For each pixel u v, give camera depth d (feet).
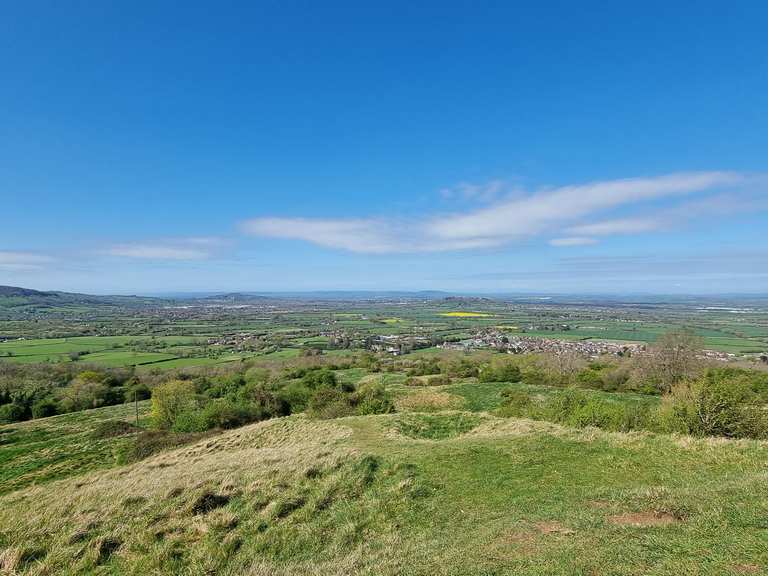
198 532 36.17
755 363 219.41
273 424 110.52
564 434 60.03
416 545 30.48
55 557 33.01
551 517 31.71
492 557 25.79
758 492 29.91
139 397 233.35
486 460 50.31
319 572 27.50
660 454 47.65
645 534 25.85
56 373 256.11
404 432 80.07
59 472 111.14
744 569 20.58
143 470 78.54
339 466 50.67
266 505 40.78
